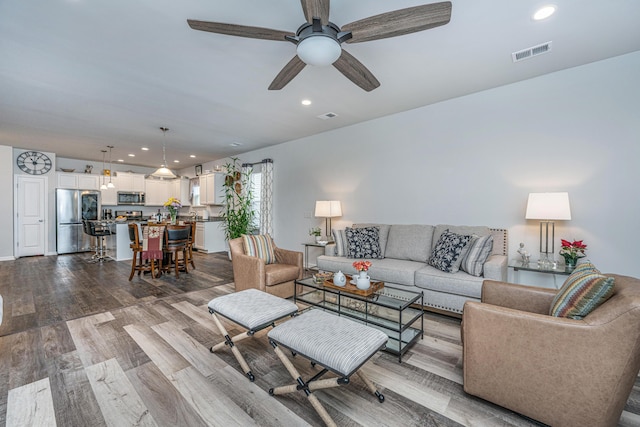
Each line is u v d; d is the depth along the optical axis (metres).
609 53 2.46
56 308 3.10
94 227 5.99
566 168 2.77
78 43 2.25
